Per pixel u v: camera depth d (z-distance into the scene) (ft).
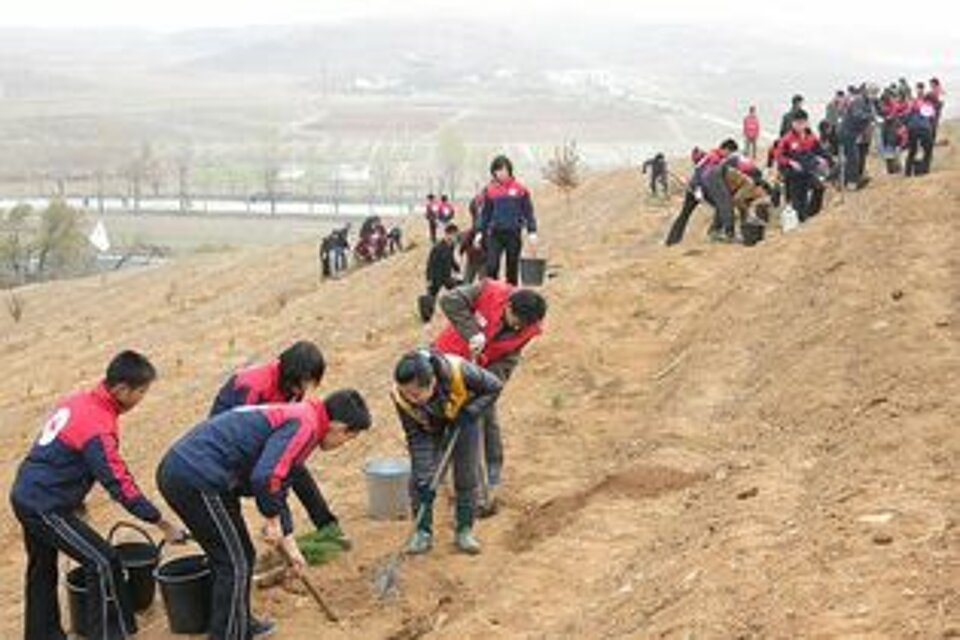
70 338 130.31
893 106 86.58
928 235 48.65
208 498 23.71
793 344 39.73
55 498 25.26
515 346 30.22
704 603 21.45
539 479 33.71
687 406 37.09
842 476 26.66
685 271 54.85
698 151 100.12
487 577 27.78
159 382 76.89
